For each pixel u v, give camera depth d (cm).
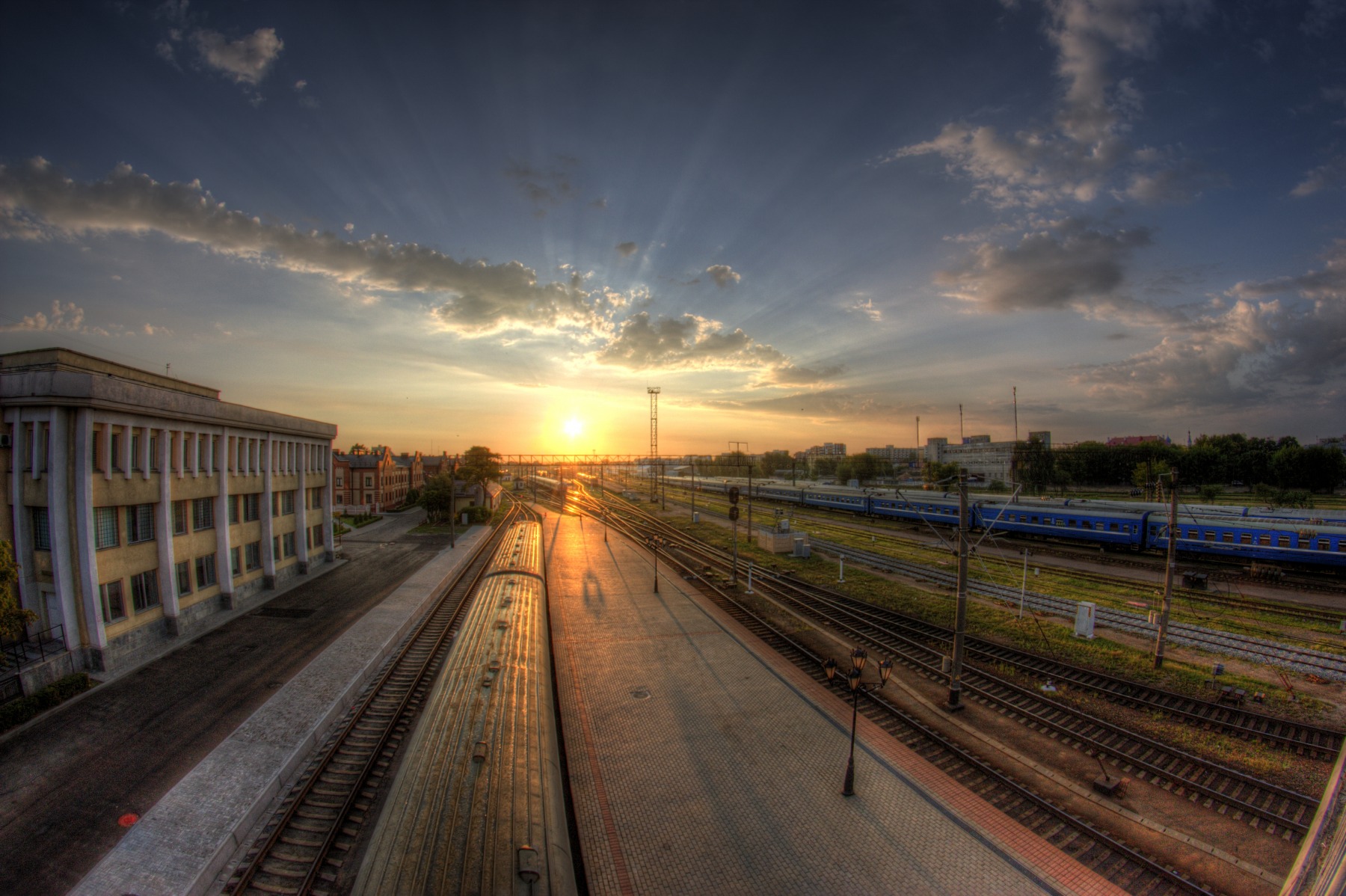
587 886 1058
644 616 2750
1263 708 1712
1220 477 8600
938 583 3309
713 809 1283
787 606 2941
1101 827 1238
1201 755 1495
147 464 2275
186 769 1420
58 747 1519
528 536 4712
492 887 775
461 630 1875
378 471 7012
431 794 971
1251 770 1420
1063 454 9525
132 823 1223
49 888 1048
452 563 3922
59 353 2250
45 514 2059
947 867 1115
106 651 2048
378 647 2250
